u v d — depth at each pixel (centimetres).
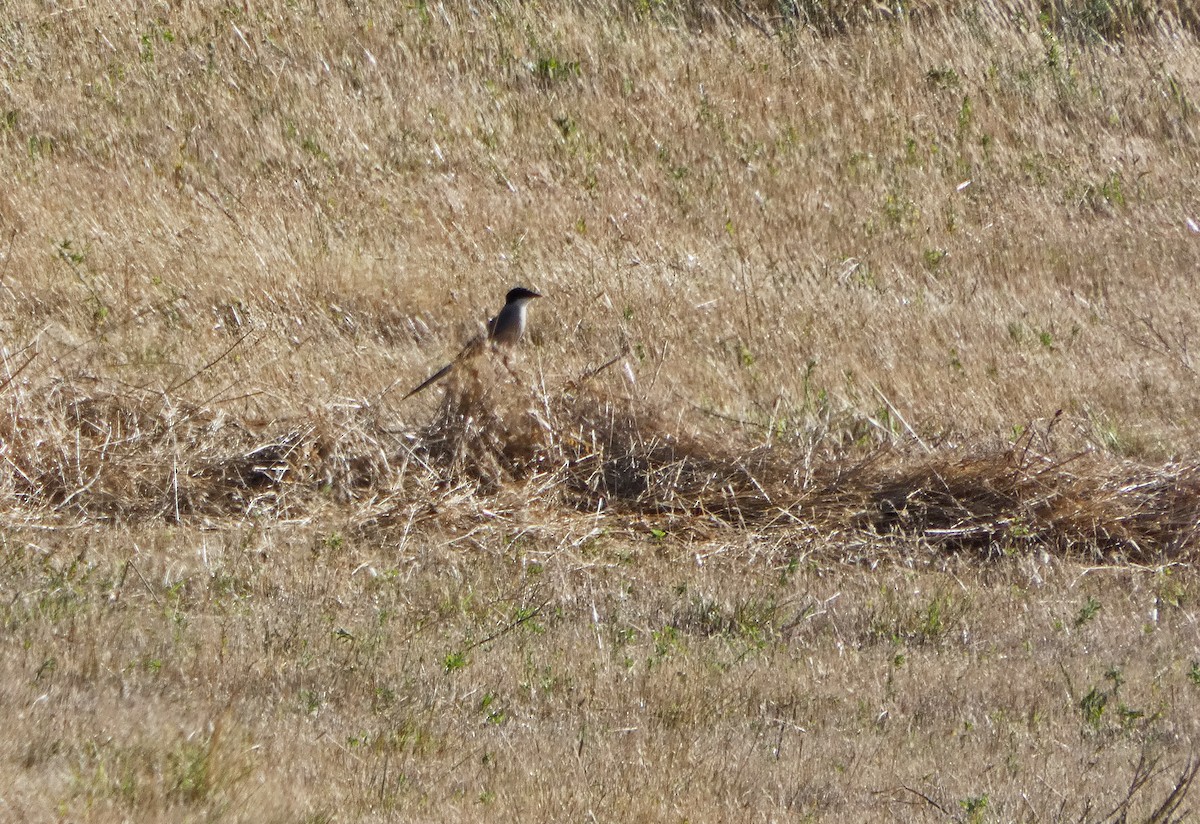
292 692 2594
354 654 2797
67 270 4781
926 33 7181
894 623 3253
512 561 3456
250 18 6619
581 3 7031
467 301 4953
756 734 2595
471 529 3609
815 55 6944
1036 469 3953
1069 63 7100
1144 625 3303
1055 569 3666
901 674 2945
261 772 2183
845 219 6038
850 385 4594
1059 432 4350
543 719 2603
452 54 6625
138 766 2122
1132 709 2823
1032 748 2606
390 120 6194
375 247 5303
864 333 5031
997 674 2977
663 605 3247
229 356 4309
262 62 6391
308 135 6034
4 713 2289
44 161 5622
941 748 2578
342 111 6166
